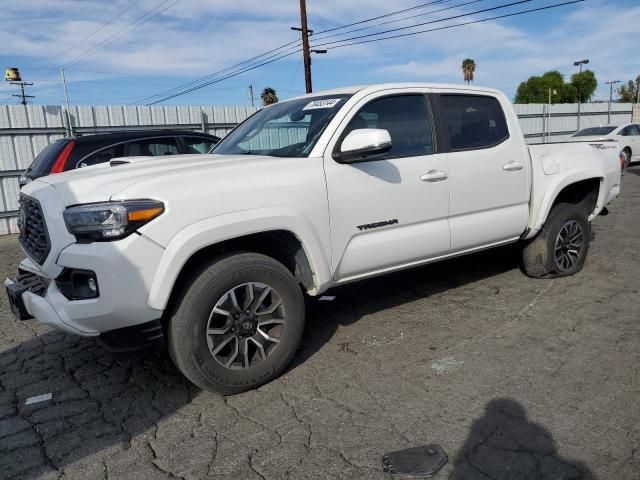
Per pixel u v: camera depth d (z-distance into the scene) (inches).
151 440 115.3
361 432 114.0
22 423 124.7
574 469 99.0
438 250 169.0
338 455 106.5
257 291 131.8
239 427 118.6
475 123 179.9
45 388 142.0
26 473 105.7
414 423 116.3
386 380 136.7
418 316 180.9
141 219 114.2
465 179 171.2
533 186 194.5
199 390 137.1
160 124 515.8
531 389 128.1
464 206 172.4
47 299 123.7
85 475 104.3
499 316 176.6
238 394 133.3
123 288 113.7
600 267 227.1
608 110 1021.2
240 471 103.1
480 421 115.6
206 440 114.3
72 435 118.8
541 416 116.4
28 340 177.2
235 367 129.9
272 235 139.4
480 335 161.9
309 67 900.0
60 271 120.7
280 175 134.0
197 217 120.4
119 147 297.1
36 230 128.3
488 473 98.7
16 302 134.8
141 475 103.4
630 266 227.1
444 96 173.5
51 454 111.9
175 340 122.9
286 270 135.6
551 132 940.6
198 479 101.4
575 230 211.9
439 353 150.9
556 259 207.9
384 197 152.1
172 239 117.6
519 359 144.2
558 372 135.9
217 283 123.6
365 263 152.2
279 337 135.9
